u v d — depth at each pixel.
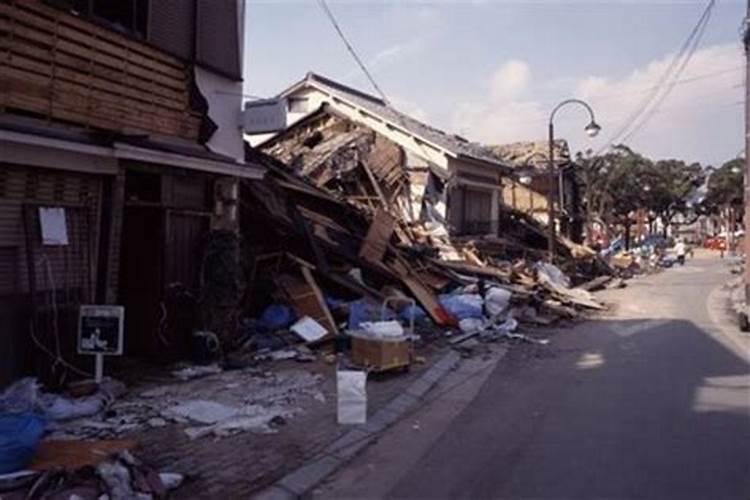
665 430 8.38
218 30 12.36
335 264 17.14
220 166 11.92
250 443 7.52
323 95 30.39
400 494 6.35
